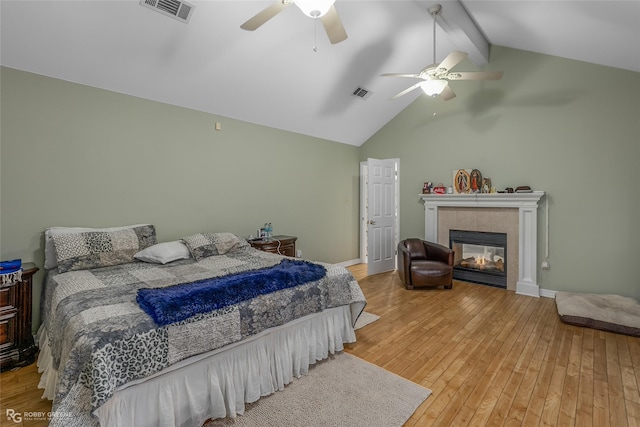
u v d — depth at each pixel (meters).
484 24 3.67
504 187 4.29
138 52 2.81
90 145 2.96
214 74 3.33
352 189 5.98
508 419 1.72
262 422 1.71
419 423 1.70
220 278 2.14
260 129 4.42
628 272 3.44
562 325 3.04
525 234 4.02
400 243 4.72
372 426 1.67
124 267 2.69
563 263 3.84
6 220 2.56
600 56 3.35
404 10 3.30
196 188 3.75
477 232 4.52
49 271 2.62
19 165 2.60
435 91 3.17
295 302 2.14
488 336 2.80
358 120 5.23
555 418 1.73
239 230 4.21
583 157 3.68
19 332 2.27
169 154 3.51
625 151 3.42
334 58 3.72
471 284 4.54
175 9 2.54
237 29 2.90
